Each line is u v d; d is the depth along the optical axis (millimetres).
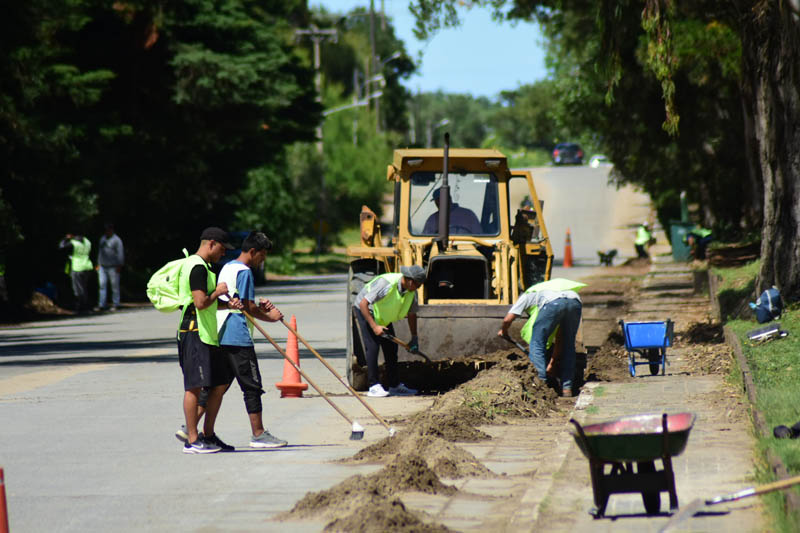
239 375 37406
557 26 124875
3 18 109688
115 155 138750
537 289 47625
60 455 36875
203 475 32906
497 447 36219
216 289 36531
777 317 59344
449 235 54062
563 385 47625
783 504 23500
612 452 24125
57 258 126000
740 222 149625
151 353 71125
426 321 50094
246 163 182125
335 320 91000
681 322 77875
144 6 139000
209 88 143000
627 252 197375
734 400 40969
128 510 28344
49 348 75875
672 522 21859
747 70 63312
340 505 27141
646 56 91125
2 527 20500
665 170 150750
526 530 23688
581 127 143125
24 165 113812
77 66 137250
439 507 27250
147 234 156000
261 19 175250
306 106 193125
